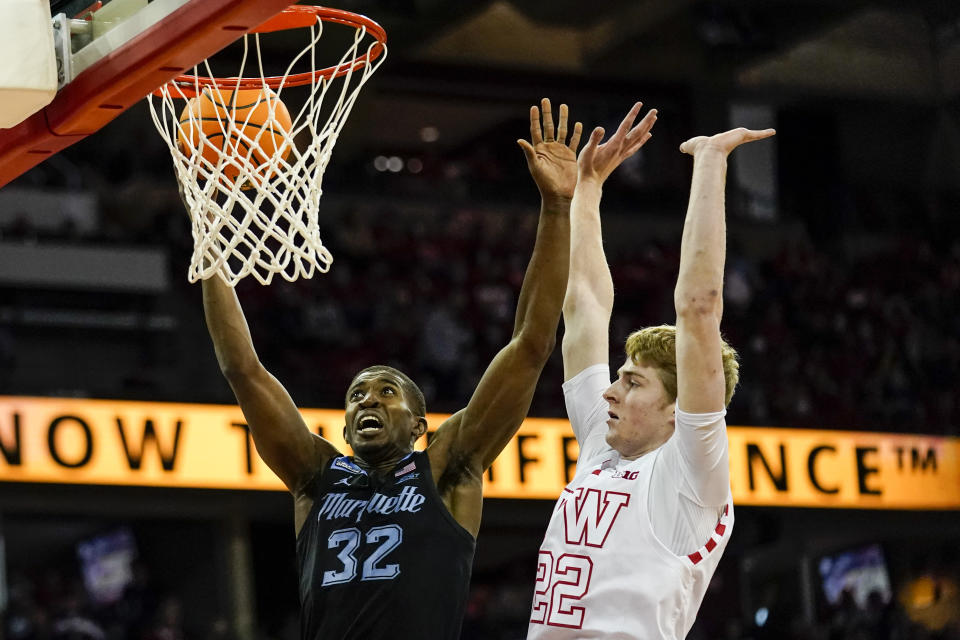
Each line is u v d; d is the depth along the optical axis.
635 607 3.09
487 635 13.54
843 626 14.52
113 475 11.10
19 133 3.86
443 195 17.78
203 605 12.73
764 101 19.55
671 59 18.92
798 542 15.89
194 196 3.80
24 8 3.55
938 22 19.64
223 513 12.01
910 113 20.11
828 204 19.42
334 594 3.36
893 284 18.05
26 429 10.91
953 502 13.91
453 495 3.55
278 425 3.67
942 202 20.25
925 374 16.33
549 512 12.30
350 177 17.47
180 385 13.86
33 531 14.26
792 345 16.20
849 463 13.49
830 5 18.47
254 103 4.00
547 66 18.83
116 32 3.58
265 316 14.26
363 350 14.30
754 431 13.18
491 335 15.25
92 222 15.88
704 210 3.15
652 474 3.19
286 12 3.84
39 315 13.83
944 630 15.05
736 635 14.20
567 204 3.55
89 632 12.12
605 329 3.65
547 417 12.45
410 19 17.38
